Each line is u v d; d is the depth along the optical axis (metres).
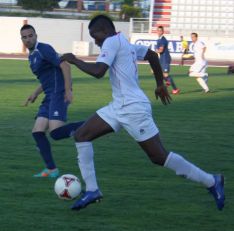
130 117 13.53
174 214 14.26
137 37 92.44
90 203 14.10
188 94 43.03
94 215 14.00
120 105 13.62
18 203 14.87
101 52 13.48
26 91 41.75
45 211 14.21
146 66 75.88
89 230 12.87
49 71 17.34
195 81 54.09
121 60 13.58
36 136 17.56
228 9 98.88
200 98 40.62
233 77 59.81
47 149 17.62
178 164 13.82
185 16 99.56
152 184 17.14
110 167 19.27
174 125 28.69
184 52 83.81
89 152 13.93
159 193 16.16
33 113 31.19
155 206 14.88
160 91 14.77
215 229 13.22
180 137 25.50
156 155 13.80
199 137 25.64
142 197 15.69
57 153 21.38
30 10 121.00
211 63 83.38
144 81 52.72
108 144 23.39
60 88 17.30
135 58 13.91
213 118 31.31
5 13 118.25
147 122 13.62
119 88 13.65
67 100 16.95
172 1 99.31
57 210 14.32
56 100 17.22
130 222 13.53
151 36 91.81
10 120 28.78
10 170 18.53
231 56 91.00
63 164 19.50
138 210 14.49
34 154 21.08
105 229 12.95
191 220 13.83
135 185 16.98
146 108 13.64
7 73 57.34
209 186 14.01
